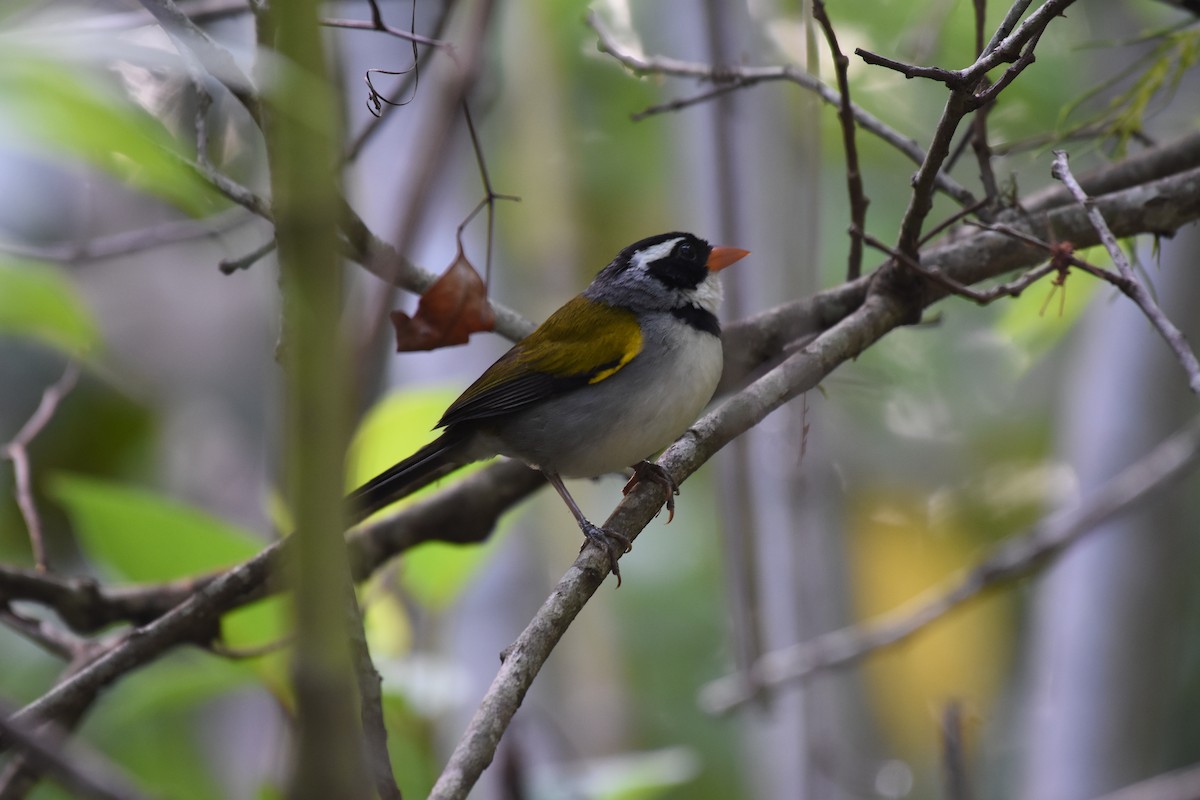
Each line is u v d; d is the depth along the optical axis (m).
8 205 13.43
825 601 12.30
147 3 5.38
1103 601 12.14
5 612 8.31
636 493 7.50
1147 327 12.17
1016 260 8.36
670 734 16.77
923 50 10.38
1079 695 12.09
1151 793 9.84
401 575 9.34
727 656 17.06
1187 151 8.77
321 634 3.48
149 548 8.53
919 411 17.22
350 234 6.66
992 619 17.39
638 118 8.64
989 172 8.35
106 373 13.85
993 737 16.61
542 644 5.89
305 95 3.45
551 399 8.89
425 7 10.60
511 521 10.59
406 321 6.70
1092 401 12.66
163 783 11.59
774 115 11.08
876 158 15.23
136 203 14.07
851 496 17.14
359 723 3.88
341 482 3.49
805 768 11.35
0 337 13.91
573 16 13.79
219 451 13.84
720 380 9.25
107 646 8.28
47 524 13.68
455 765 5.21
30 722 6.70
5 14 3.81
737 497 9.91
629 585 17.56
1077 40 13.22
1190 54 8.62
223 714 12.43
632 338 8.88
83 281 13.90
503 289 13.59
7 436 13.75
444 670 9.13
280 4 3.49
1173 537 12.19
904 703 16.67
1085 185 8.84
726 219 10.09
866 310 7.70
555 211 13.98
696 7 12.26
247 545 8.54
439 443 8.77
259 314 14.26
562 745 11.39
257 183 8.67
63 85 4.45
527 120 14.02
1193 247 11.91
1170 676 12.16
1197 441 10.41
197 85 6.45
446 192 12.32
